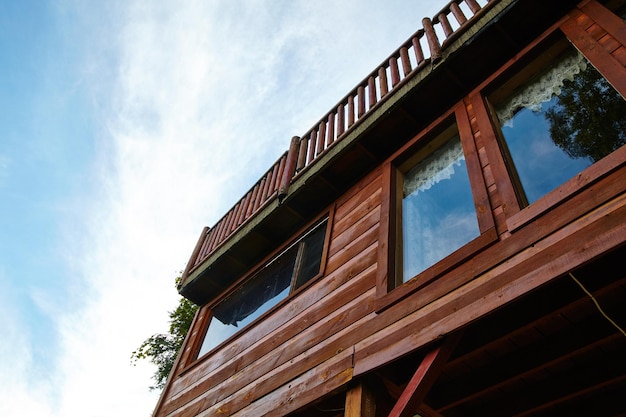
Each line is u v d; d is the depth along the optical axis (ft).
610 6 11.36
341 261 13.65
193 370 17.44
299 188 16.93
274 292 16.88
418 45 15.48
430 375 8.00
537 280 7.57
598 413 9.41
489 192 10.47
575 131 10.18
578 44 11.08
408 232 12.39
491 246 9.15
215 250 20.44
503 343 9.16
